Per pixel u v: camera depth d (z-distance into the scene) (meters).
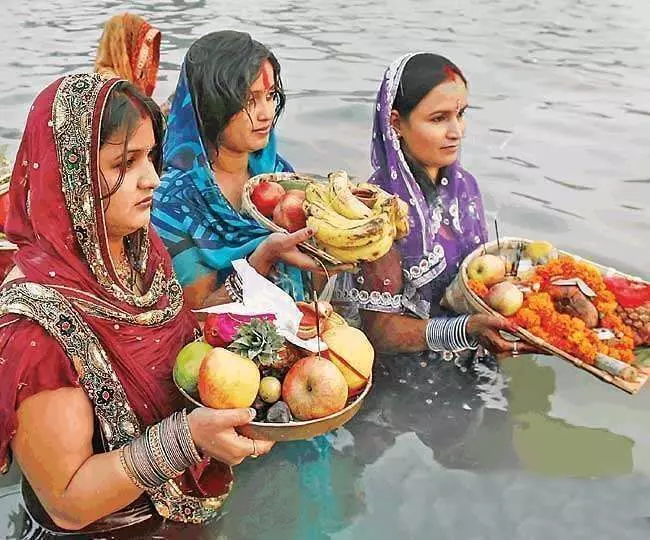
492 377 3.46
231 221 3.46
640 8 10.42
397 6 10.58
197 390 2.42
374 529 2.69
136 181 2.35
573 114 6.66
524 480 2.91
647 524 2.71
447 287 3.53
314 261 3.12
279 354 2.43
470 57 8.24
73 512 2.31
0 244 3.29
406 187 3.49
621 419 3.24
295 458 3.01
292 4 10.66
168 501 2.57
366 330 3.55
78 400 2.31
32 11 10.04
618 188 5.32
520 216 4.93
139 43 5.46
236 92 3.29
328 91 7.05
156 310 2.54
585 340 3.05
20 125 6.09
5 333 2.25
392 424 3.19
